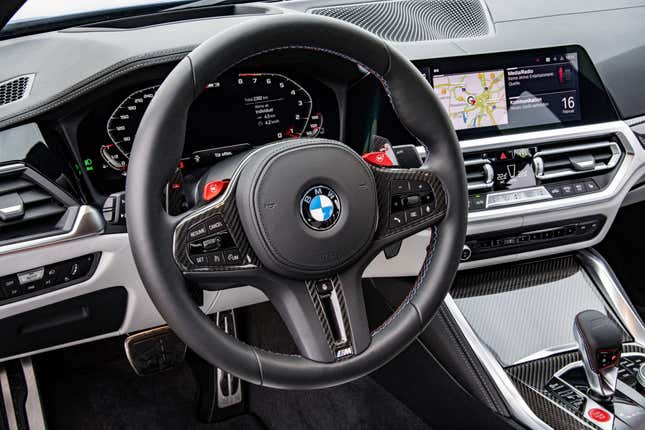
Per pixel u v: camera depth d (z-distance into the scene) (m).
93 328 1.46
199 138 1.45
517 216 1.81
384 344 1.08
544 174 1.84
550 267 2.00
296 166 0.99
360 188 1.02
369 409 1.96
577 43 1.86
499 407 1.66
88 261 1.36
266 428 1.94
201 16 1.69
